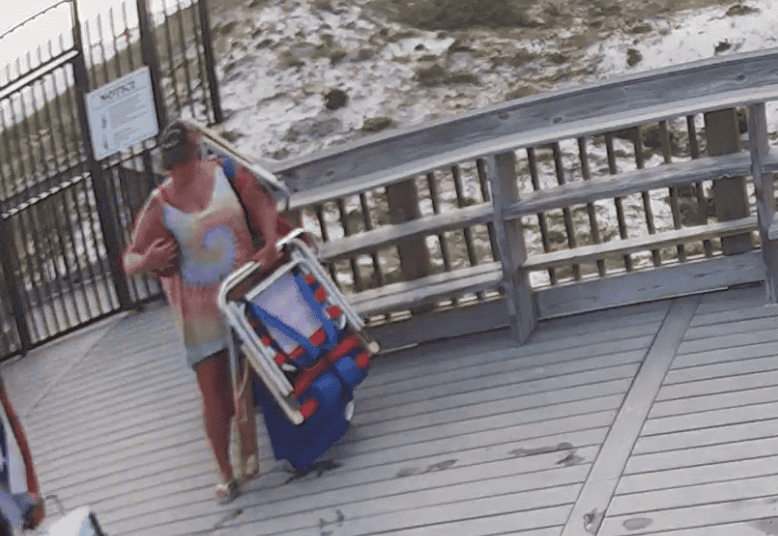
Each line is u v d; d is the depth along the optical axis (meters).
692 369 4.11
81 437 5.37
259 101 10.55
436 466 3.98
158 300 7.28
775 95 4.24
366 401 4.61
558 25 11.04
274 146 10.05
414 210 5.06
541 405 4.16
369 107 10.32
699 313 4.54
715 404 3.84
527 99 4.66
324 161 4.84
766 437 3.57
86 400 5.89
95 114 7.13
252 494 4.23
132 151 7.06
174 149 4.07
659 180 4.55
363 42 11.02
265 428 4.72
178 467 4.66
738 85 4.45
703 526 3.21
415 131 4.75
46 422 5.79
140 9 6.98
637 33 10.84
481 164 5.07
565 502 3.53
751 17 10.73
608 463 3.67
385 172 4.75
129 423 5.32
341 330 4.14
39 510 3.68
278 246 4.11
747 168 4.42
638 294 4.75
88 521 3.17
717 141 4.77
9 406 3.68
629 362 4.28
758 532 3.12
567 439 3.88
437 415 4.33
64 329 7.63
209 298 4.14
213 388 4.20
